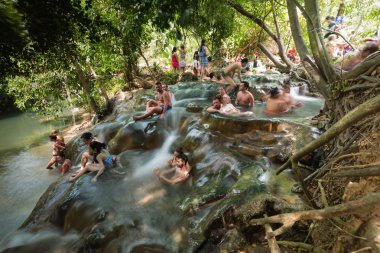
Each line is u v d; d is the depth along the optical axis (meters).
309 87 8.81
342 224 2.64
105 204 4.85
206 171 5.15
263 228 3.55
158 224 4.43
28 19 2.91
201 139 6.07
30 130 13.12
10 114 17.44
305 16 4.76
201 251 3.66
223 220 3.77
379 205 2.24
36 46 3.34
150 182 5.56
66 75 11.73
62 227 4.95
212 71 12.28
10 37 2.75
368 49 5.09
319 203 3.40
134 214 4.64
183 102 8.95
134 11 4.82
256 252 3.32
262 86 8.81
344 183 3.22
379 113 3.44
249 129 5.72
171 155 6.49
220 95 6.81
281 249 3.11
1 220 5.73
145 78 13.51
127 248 4.04
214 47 12.94
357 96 4.17
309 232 3.08
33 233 4.90
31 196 6.70
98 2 9.64
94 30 3.89
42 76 11.53
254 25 12.64
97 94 12.32
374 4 7.87
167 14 3.94
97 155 5.97
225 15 7.45
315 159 4.57
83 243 4.17
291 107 7.28
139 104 10.30
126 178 5.69
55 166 8.21
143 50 14.40
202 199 4.33
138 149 7.04
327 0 10.84
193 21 4.78
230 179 4.64
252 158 5.09
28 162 8.91
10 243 4.72
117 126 7.78
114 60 11.45
